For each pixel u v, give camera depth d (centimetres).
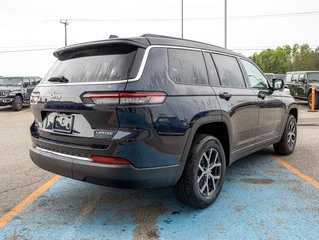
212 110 366
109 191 435
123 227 334
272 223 338
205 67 391
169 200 403
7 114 1585
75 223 344
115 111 293
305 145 715
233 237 311
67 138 328
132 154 293
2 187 454
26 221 348
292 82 1811
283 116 576
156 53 328
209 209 374
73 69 348
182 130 324
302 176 489
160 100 310
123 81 298
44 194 426
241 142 445
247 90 461
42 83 378
